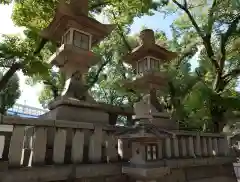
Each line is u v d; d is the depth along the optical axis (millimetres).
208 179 7348
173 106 11727
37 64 8453
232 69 13648
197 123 10836
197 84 10883
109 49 15758
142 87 9109
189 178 6734
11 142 4031
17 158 4020
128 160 5660
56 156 4512
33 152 4266
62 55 6707
